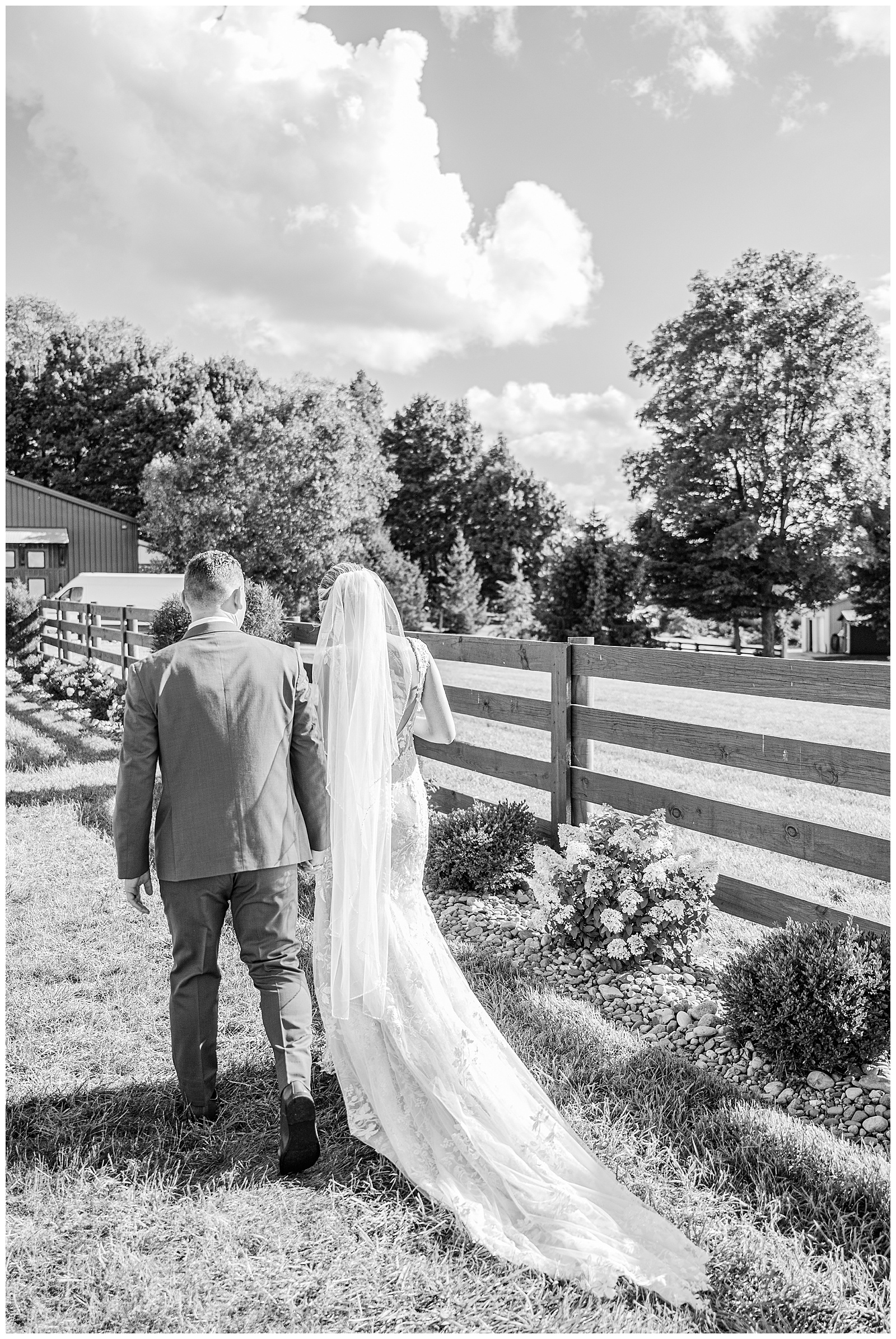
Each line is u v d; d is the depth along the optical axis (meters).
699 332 35.47
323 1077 3.21
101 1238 2.40
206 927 2.85
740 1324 2.11
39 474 50.19
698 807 4.47
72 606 15.37
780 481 34.84
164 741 2.80
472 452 61.59
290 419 42.78
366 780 2.84
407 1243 2.37
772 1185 2.57
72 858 5.80
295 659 3.01
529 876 5.21
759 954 3.39
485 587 56.81
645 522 37.44
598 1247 2.32
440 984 2.93
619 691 17.30
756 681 4.12
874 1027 3.12
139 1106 3.02
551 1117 2.72
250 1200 2.54
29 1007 3.75
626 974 4.06
